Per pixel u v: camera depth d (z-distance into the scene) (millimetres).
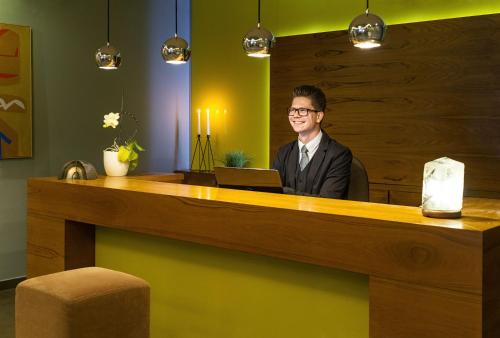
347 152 3568
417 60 4715
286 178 3717
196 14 6406
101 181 3799
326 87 5242
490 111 4375
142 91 6184
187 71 6586
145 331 2449
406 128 4809
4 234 5238
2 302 4848
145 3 6168
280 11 5598
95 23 5766
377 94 4949
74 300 2223
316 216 2463
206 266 3094
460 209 2330
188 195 3006
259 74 5816
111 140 5953
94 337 2281
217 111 6242
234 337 2982
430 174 2326
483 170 4438
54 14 5453
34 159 5379
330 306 2580
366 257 2322
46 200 3812
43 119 5422
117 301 2338
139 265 3486
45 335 2309
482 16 4363
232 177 3283
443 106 4605
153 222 3129
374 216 2350
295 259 2541
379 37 3234
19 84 5184
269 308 2814
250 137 5930
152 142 6293
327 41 5211
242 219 2719
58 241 3734
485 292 2051
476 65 4418
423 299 2176
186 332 3225
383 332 2291
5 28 5066
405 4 4809
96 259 3803
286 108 5504
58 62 5504
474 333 2059
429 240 2148
